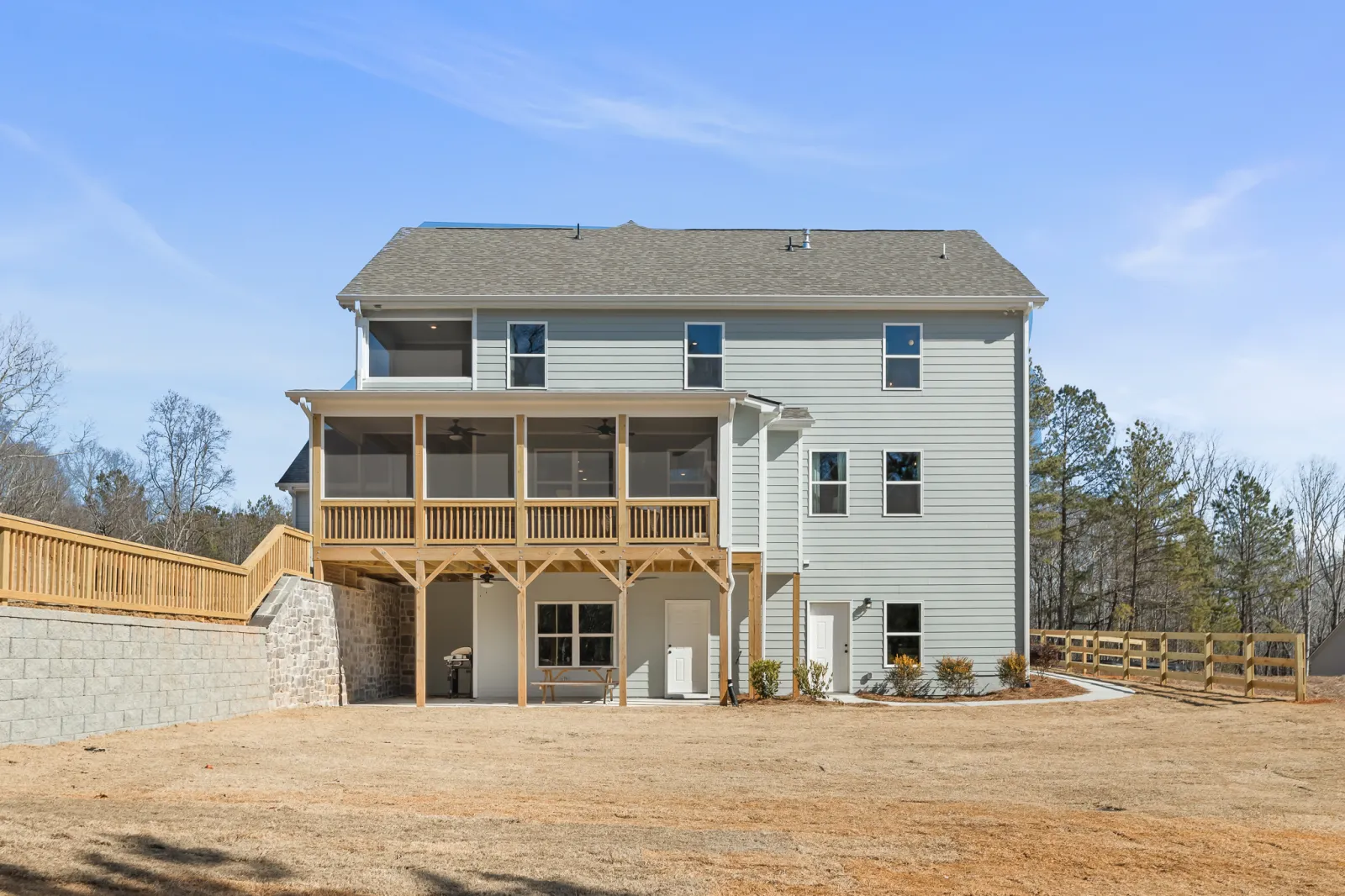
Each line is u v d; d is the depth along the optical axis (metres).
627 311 24.41
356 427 22.38
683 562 23.19
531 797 11.54
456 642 26.44
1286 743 16.14
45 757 11.79
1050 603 46.41
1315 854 9.92
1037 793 12.52
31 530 12.55
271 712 18.42
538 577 24.42
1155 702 21.52
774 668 22.27
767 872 8.73
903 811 11.30
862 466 24.19
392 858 8.50
